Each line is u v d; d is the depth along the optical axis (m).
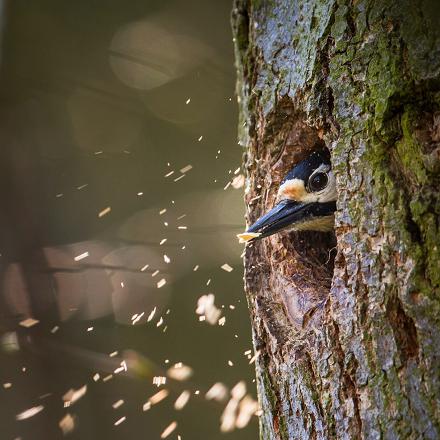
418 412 4.63
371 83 5.04
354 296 4.95
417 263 4.72
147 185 12.94
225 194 12.65
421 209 4.76
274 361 5.56
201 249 12.50
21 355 9.38
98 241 12.28
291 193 6.34
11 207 11.67
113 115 13.16
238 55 6.47
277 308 5.86
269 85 5.91
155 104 13.16
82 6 13.65
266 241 6.31
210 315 6.71
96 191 12.91
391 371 4.75
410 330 4.75
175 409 11.59
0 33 12.47
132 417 11.41
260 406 5.75
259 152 6.25
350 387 4.95
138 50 13.42
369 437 4.80
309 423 5.20
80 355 9.27
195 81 13.16
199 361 11.90
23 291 11.05
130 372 8.16
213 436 11.48
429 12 4.93
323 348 5.09
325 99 5.32
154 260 12.38
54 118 12.91
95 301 11.61
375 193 4.94
